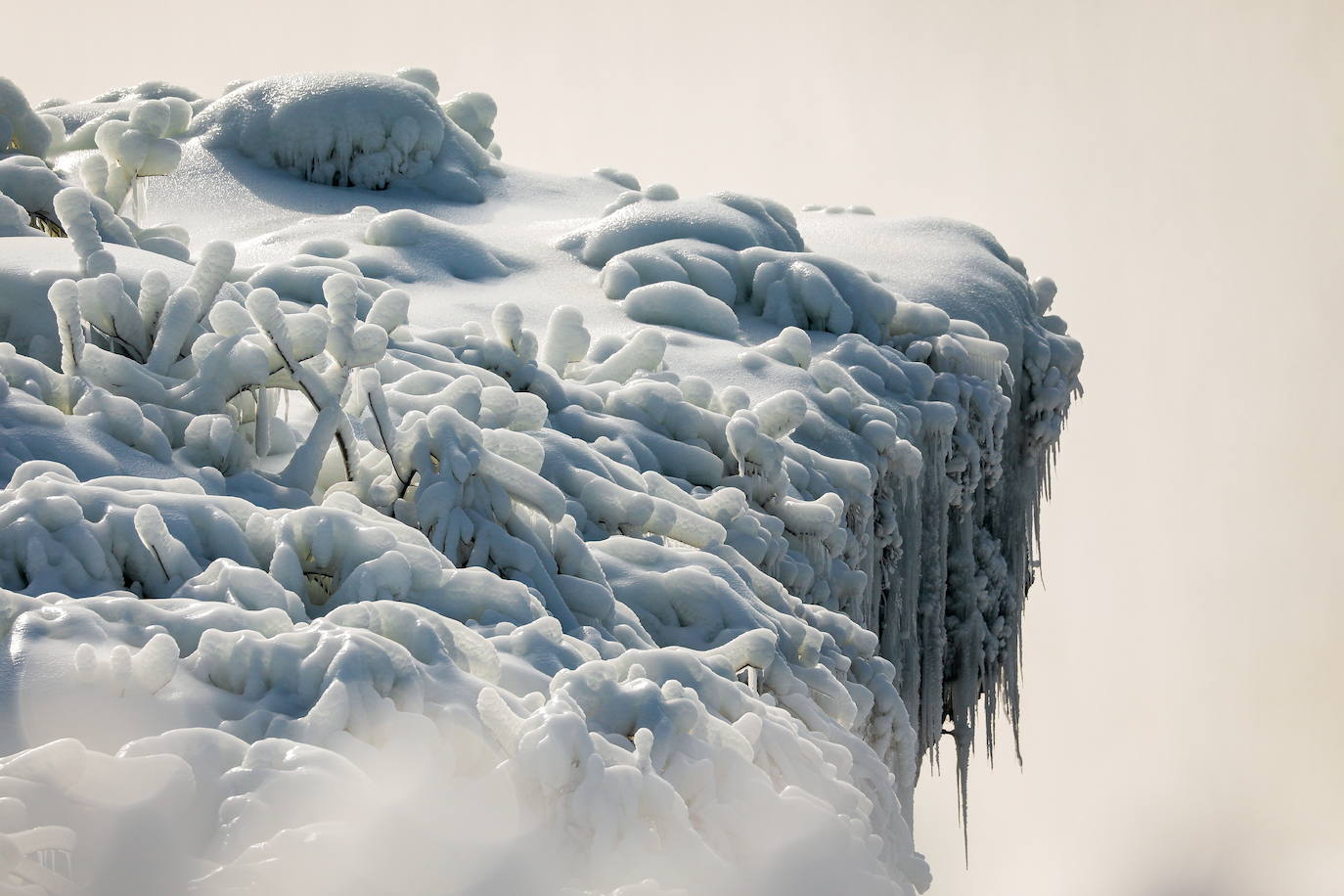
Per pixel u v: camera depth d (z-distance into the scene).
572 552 4.92
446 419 4.91
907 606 8.90
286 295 7.70
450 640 3.57
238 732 2.96
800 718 4.73
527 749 3.05
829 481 7.51
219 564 3.73
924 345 9.88
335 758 2.86
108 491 3.92
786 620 5.33
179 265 6.24
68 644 3.09
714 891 3.13
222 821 2.68
